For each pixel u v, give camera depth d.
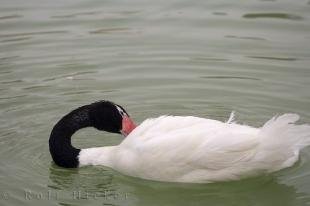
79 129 11.34
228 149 9.60
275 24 15.14
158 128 10.02
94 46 14.48
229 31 14.97
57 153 10.68
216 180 9.85
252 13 15.79
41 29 15.30
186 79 13.11
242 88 12.70
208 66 13.52
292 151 9.77
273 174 10.06
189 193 9.98
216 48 14.23
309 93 12.33
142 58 13.93
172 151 9.72
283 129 9.63
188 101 12.37
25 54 14.17
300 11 15.70
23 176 10.27
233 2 16.48
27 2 16.77
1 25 15.43
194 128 9.85
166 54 14.05
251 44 14.31
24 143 11.15
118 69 13.55
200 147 9.66
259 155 9.66
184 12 16.06
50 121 11.80
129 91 12.77
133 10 16.23
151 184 10.09
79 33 15.08
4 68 13.58
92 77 13.28
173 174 9.82
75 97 12.55
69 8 16.39
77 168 10.67
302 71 13.10
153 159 9.80
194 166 9.73
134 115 11.93
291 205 9.59
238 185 10.02
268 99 12.26
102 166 10.52
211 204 9.87
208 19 15.59
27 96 12.57
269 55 13.79
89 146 11.24
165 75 13.28
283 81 12.81
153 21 15.62
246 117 11.72
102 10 16.27
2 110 12.09
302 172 10.15
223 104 12.21
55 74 13.40
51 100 12.45
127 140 10.30
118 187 10.23
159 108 12.18
